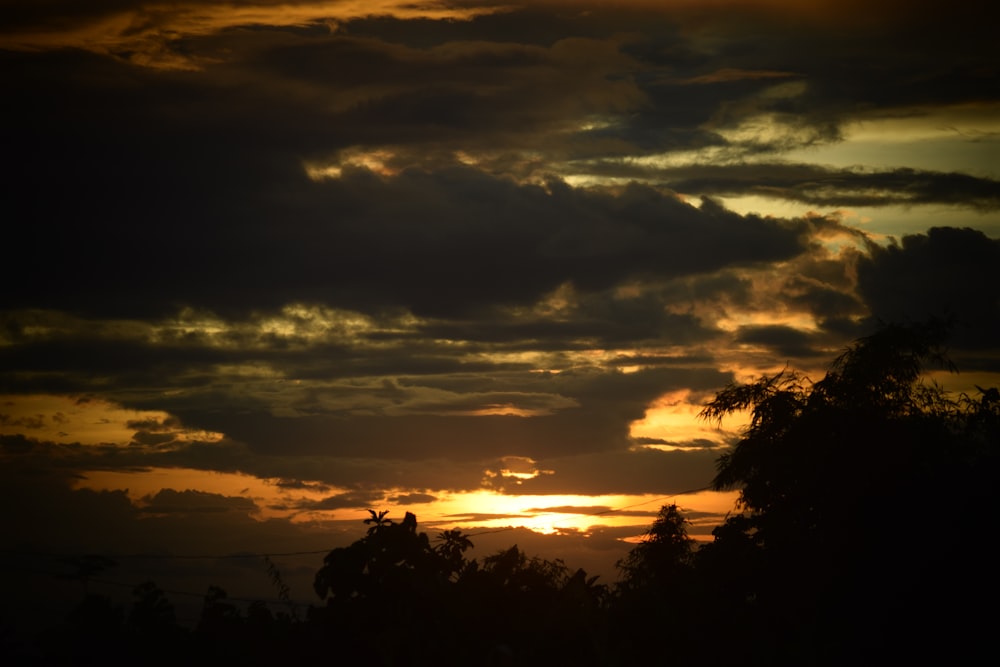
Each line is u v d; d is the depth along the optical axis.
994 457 31.22
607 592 31.67
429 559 30.94
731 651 29.94
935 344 32.69
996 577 29.33
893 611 30.02
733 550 32.94
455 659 28.44
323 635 30.38
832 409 32.44
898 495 30.92
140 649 31.23
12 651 30.83
